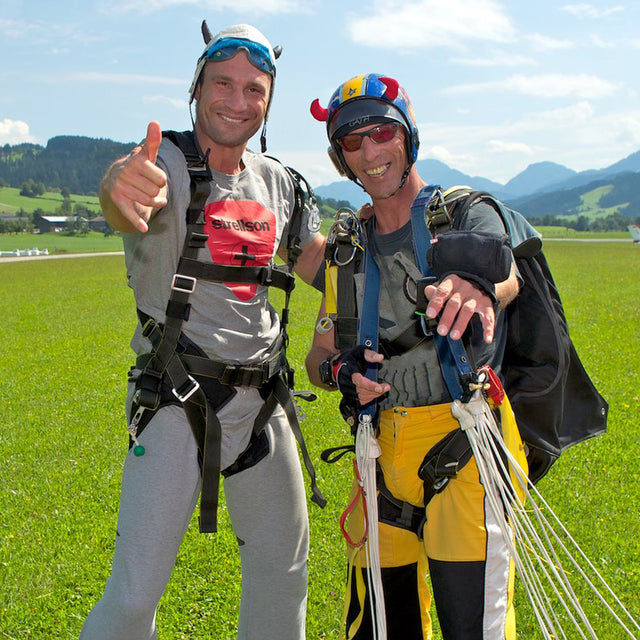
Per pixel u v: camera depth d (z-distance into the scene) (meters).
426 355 2.25
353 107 2.21
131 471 2.23
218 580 3.59
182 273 2.22
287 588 2.47
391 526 2.38
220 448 2.23
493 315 1.80
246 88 2.25
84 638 2.15
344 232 2.33
